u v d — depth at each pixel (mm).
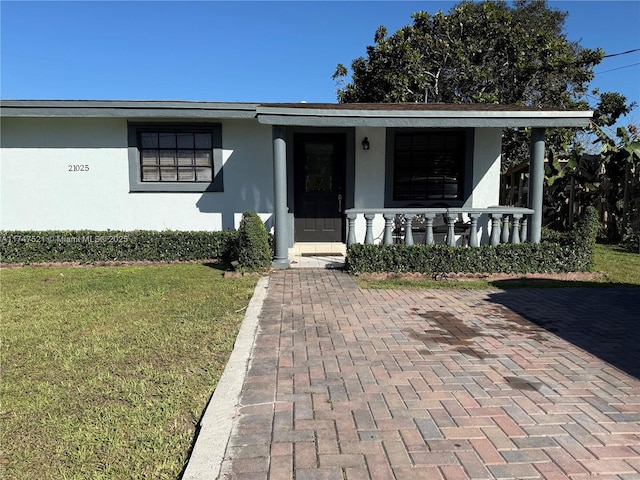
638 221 10438
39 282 6570
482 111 7320
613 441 2510
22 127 8609
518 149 14695
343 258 8289
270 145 8867
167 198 8859
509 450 2410
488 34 14812
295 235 9227
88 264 8055
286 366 3543
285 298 5676
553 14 19609
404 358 3732
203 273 7227
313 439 2504
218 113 8164
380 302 5539
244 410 2826
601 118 15047
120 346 3957
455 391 3121
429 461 2309
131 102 7988
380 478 2172
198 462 2283
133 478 2234
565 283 6609
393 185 9078
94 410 2885
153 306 5238
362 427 2635
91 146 8695
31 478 2246
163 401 2988
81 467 2330
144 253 8211
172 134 8797
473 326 4621
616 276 7113
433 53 15188
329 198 9180
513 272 7039
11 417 2801
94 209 8812
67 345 3979
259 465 2266
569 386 3217
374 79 16234
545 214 13617
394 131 8930
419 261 6965
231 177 8875
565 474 2213
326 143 9047
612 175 11320
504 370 3498
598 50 15016
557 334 4383
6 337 4184
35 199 8758
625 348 4000
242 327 4453
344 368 3514
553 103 15070
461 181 9055
